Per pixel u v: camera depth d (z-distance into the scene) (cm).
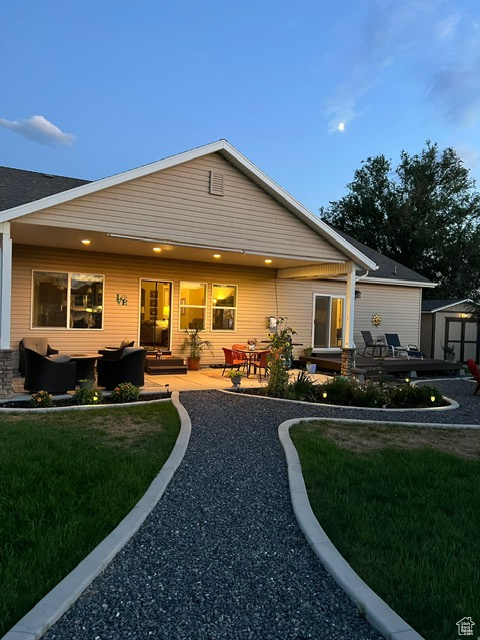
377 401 868
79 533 316
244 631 227
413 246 3344
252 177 1062
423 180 3409
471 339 1977
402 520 356
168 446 535
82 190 857
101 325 1202
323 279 1575
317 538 319
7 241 797
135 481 412
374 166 3584
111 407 741
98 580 269
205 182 1009
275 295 1486
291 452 518
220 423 661
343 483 430
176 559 295
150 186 942
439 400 908
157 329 1296
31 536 306
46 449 491
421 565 288
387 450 548
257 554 304
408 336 1772
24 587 254
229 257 1225
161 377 1137
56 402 766
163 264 1288
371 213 3550
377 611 238
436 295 3253
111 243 1038
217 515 363
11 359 790
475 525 351
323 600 254
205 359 1360
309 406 816
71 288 1159
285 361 947
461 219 3406
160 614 239
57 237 976
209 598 254
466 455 549
